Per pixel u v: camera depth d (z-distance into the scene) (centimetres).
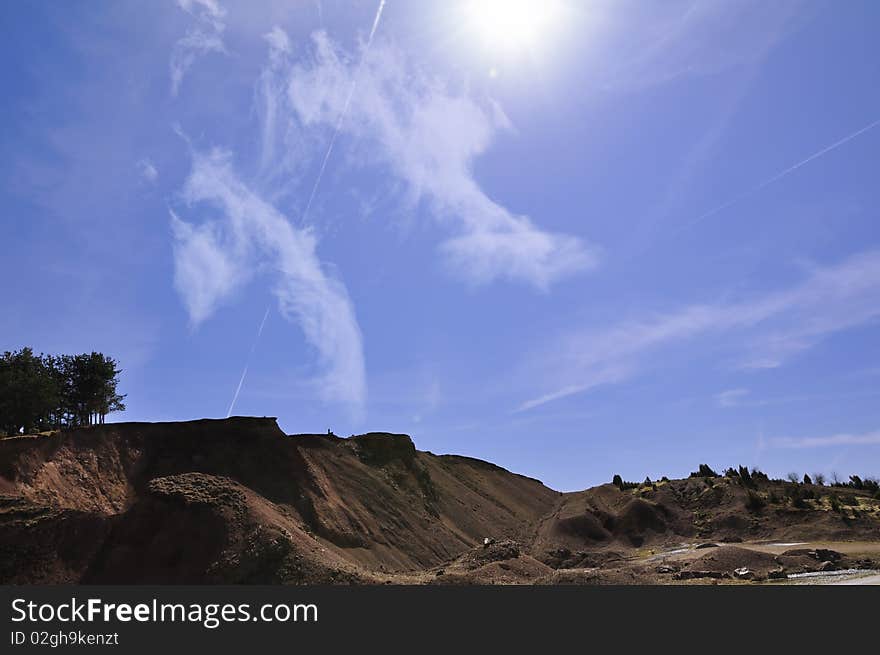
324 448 7275
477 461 11000
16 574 4022
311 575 4072
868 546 5716
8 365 5972
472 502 8831
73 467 5200
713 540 7012
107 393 6744
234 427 6384
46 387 5834
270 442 6350
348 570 4184
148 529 4450
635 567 5741
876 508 6975
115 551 4294
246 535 4381
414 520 6900
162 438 6084
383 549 5928
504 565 4838
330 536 5572
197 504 4556
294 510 5644
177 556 4262
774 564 5003
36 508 4416
